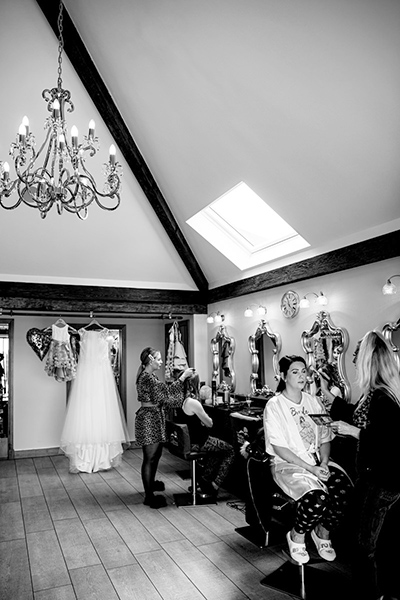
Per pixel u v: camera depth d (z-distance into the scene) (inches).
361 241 149.7
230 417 196.4
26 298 221.8
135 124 175.2
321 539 118.6
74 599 108.2
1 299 217.9
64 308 230.5
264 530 124.6
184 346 277.1
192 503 173.9
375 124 113.2
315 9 97.6
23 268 220.2
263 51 114.3
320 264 168.2
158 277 247.3
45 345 241.8
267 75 119.8
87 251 220.1
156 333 295.4
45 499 183.3
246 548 134.6
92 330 255.0
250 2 104.9
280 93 122.3
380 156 120.6
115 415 237.0
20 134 100.3
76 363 244.1
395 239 136.3
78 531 149.3
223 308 246.8
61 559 129.2
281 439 114.0
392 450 92.8
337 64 105.4
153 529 150.3
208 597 108.5
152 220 216.2
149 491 174.4
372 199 135.4
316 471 106.0
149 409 178.5
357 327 155.2
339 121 118.7
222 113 142.9
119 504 176.1
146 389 177.2
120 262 231.3
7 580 117.6
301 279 180.1
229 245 214.1
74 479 213.0
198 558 128.6
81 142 179.2
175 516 161.9
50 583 115.8
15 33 142.0
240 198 204.7
